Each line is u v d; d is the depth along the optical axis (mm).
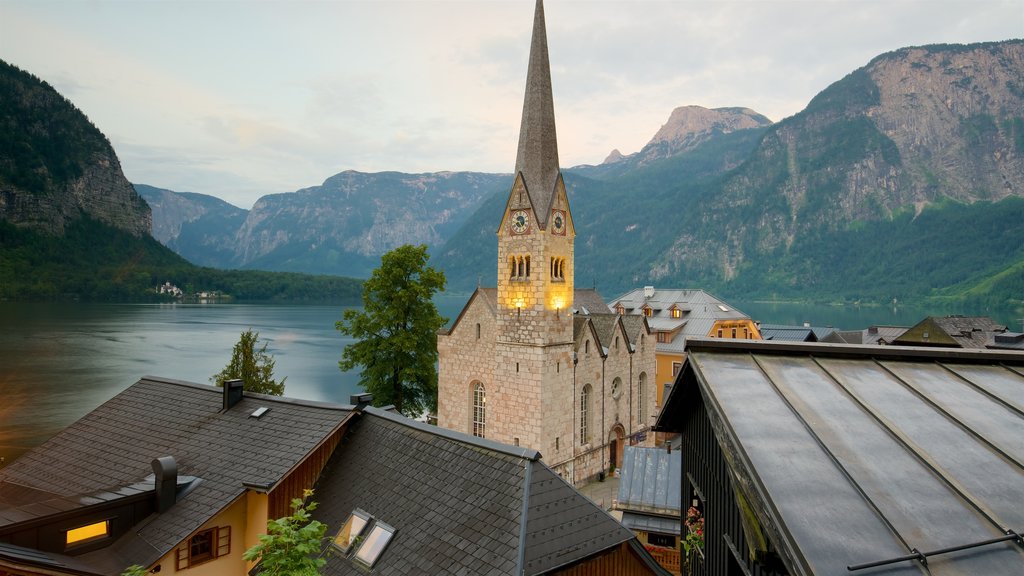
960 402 11984
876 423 11203
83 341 169875
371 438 25312
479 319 57500
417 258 59062
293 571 14156
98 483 25500
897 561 7391
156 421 29484
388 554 19734
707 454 17531
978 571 7297
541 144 53875
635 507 33250
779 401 12227
